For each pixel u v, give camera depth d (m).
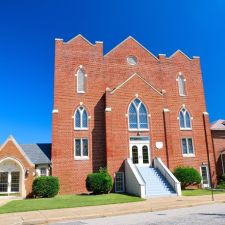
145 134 31.08
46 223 13.94
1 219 14.44
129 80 32.09
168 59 35.97
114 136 30.03
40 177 26.28
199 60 37.19
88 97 32.00
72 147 30.08
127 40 35.22
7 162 27.98
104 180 26.75
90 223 13.08
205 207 17.36
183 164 32.50
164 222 12.16
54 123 29.97
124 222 12.77
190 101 35.16
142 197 23.47
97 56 33.59
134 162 30.11
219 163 34.72
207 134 34.38
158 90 34.38
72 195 27.02
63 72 32.00
